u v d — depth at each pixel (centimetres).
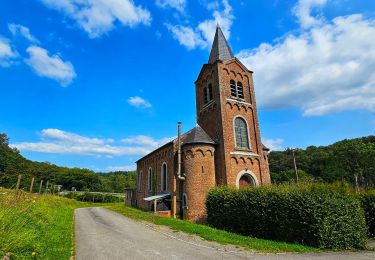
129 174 12962
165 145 3328
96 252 1055
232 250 1102
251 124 2938
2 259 687
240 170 2652
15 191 1527
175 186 2733
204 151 2606
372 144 7319
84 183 9956
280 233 1427
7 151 7800
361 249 1243
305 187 1447
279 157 8606
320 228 1223
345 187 1546
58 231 1410
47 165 10356
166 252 1059
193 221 2419
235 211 1753
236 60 3066
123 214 2820
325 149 8744
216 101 2838
